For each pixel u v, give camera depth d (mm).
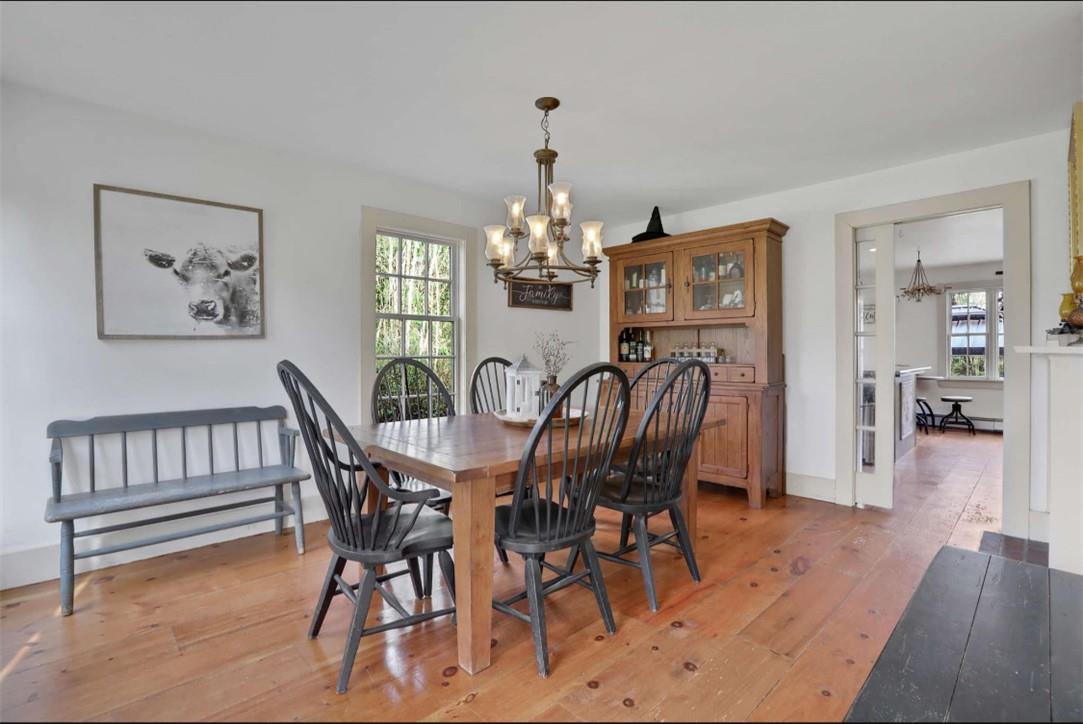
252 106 2574
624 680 1740
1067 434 2221
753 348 4031
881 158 3252
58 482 2365
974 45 2027
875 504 3629
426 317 3943
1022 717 1344
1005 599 1921
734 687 1698
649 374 4172
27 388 2430
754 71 2223
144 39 2008
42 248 2453
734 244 3830
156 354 2768
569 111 2611
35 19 1871
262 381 3123
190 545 2908
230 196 2984
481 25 1905
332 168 3381
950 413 7059
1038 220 2930
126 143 2658
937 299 7492
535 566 1845
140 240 2699
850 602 2256
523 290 4527
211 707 1615
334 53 2100
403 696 1671
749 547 2896
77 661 1847
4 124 2355
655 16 1849
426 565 2318
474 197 4137
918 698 1432
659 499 2309
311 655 1890
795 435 3932
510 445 2105
